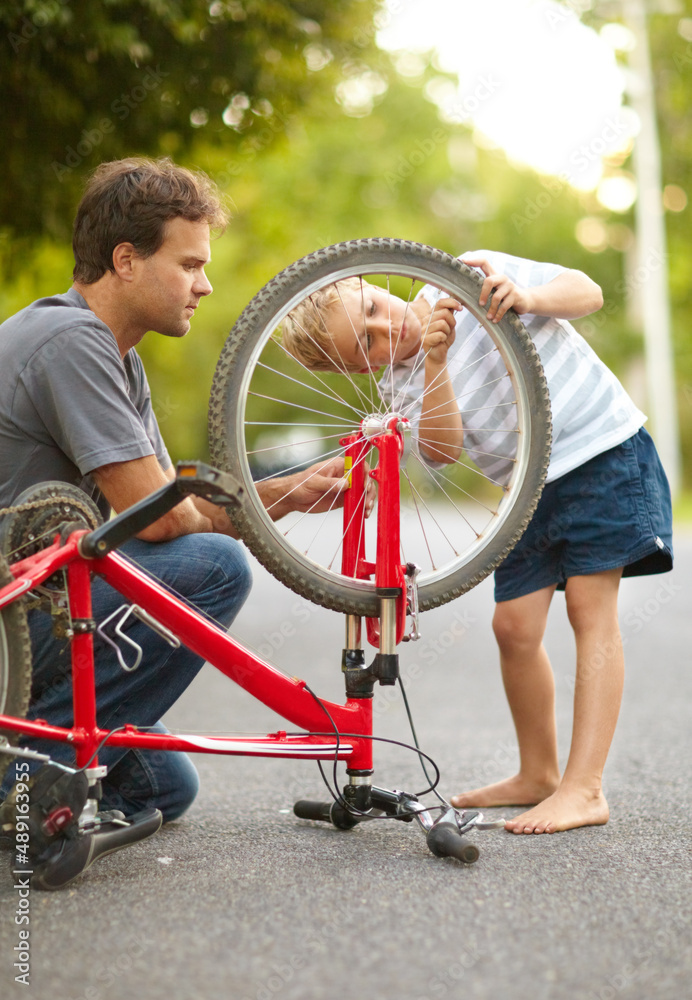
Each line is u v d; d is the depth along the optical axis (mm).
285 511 2279
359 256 2172
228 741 2072
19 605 1883
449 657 5340
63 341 2123
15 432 2152
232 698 4223
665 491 2564
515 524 2307
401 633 2193
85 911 1725
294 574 2135
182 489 1840
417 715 3852
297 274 2123
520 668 2580
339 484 2262
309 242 20344
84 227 2270
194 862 2029
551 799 2365
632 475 2449
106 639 1954
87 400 2111
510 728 3574
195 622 2035
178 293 2277
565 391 2473
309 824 2385
